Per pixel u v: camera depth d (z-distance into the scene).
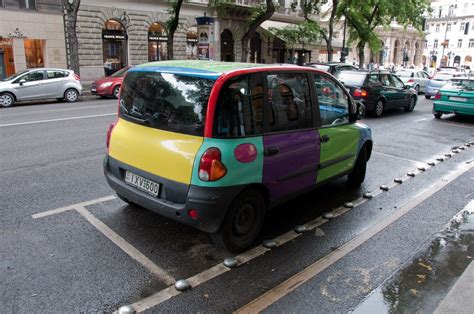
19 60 22.05
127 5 25.09
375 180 6.71
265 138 4.07
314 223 4.89
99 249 4.05
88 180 6.14
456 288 3.41
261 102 4.05
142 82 4.33
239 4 30.38
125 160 4.34
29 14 21.86
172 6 23.48
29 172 6.47
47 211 4.92
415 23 31.67
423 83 25.25
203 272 3.71
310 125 4.71
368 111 13.79
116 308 3.18
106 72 25.06
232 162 3.72
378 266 3.92
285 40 31.98
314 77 4.85
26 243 4.12
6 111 13.86
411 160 8.13
